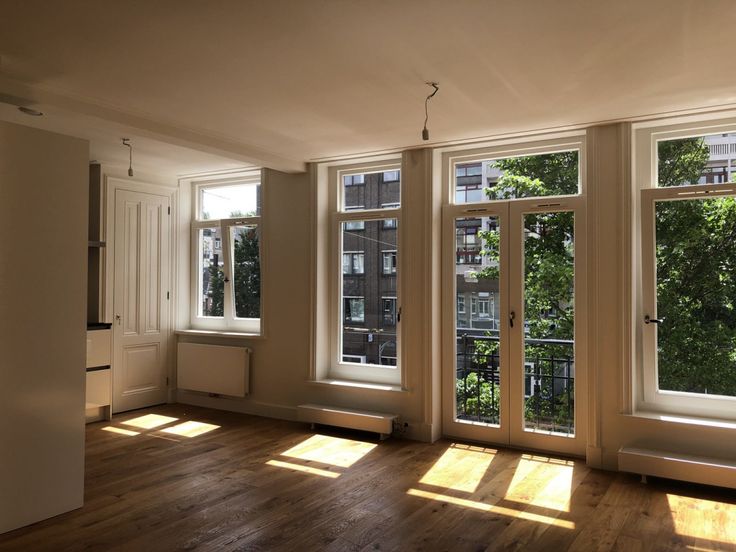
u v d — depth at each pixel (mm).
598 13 2609
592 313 4500
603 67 3287
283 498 3781
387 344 5633
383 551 3023
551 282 4844
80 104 3877
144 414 6266
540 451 4836
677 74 3393
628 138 4391
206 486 4008
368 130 4688
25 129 3348
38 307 3396
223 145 4961
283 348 6094
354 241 5859
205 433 5473
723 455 4012
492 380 5098
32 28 2785
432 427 5188
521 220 4965
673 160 4438
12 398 3266
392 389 5375
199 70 3350
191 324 7031
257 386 6273
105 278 6141
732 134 4246
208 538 3180
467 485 4035
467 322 5230
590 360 4488
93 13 2621
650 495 3844
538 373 4879
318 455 4754
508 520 3430
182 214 6988
